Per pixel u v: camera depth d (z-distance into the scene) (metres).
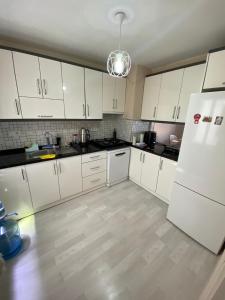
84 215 2.09
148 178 2.65
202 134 1.50
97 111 2.52
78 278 1.31
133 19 1.36
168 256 1.54
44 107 1.99
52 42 1.86
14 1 1.16
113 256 1.52
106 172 2.77
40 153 2.19
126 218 2.06
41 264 1.41
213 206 1.50
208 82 1.55
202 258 1.53
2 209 1.62
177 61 2.39
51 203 2.21
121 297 1.19
